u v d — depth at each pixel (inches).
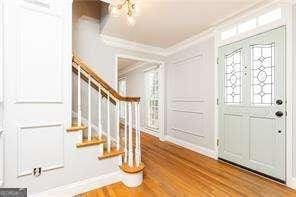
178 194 89.9
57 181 86.9
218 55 140.6
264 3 105.4
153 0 102.3
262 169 109.7
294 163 94.9
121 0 105.3
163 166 128.2
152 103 253.0
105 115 141.3
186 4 106.5
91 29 151.9
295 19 94.8
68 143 90.4
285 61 99.0
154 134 241.0
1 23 72.6
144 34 155.6
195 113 166.9
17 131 76.9
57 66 88.0
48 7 86.6
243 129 121.6
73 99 125.5
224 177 109.2
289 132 96.5
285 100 98.9
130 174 98.1
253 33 114.8
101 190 94.3
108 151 105.2
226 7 110.0
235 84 127.7
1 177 72.1
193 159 143.3
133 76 302.0
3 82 74.0
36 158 81.4
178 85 188.9
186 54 176.7
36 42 82.2
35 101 81.6
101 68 157.6
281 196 87.4
